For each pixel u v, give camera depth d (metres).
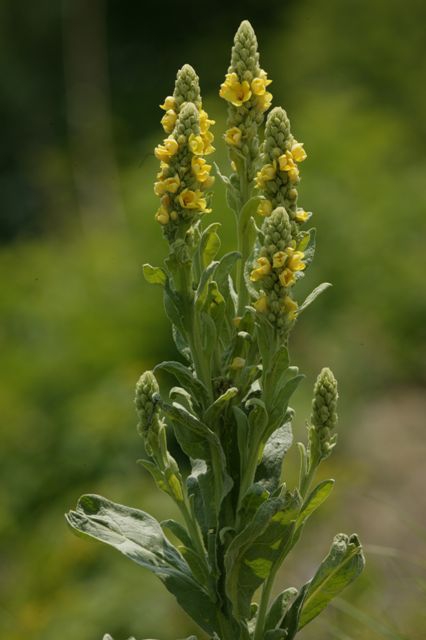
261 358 2.31
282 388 2.25
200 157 2.21
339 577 2.38
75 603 5.49
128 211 11.52
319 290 2.23
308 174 11.26
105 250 10.23
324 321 9.96
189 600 2.32
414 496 7.46
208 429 2.24
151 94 18.86
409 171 12.73
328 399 2.36
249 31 2.29
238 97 2.29
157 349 8.71
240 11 20.30
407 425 8.87
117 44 20.17
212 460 2.31
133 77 19.78
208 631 2.33
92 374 8.27
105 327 8.75
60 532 6.23
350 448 8.45
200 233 2.31
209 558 2.31
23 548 6.33
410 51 15.76
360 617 3.89
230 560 2.20
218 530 2.31
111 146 16.53
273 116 2.21
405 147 13.74
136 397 2.43
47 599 5.61
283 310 2.19
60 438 7.22
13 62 18.41
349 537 2.39
